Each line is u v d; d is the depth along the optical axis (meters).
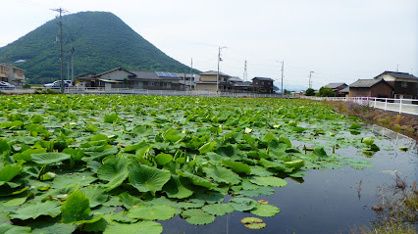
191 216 3.86
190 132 9.38
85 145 6.31
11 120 10.53
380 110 20.36
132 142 7.62
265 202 4.45
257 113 15.88
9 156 5.04
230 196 4.61
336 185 5.47
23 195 4.15
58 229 3.25
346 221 4.09
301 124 13.78
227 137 7.95
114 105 19.36
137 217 3.66
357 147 8.98
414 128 12.13
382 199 4.87
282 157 6.67
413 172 6.49
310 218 4.14
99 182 4.76
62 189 4.31
